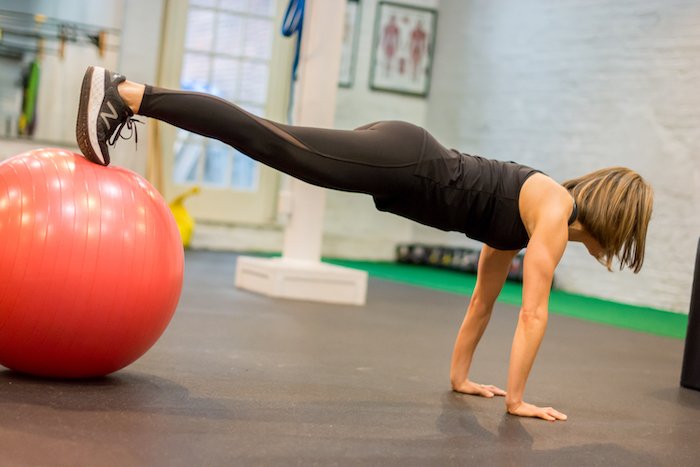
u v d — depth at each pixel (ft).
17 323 6.97
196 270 20.36
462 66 29.27
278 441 6.40
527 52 26.48
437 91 30.30
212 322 12.69
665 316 20.18
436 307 18.01
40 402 6.77
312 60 17.22
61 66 24.32
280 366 9.73
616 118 23.02
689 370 11.14
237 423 6.81
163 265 7.40
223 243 27.66
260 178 28.32
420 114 30.63
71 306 6.96
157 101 7.09
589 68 24.08
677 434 8.29
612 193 7.78
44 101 24.20
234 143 7.22
